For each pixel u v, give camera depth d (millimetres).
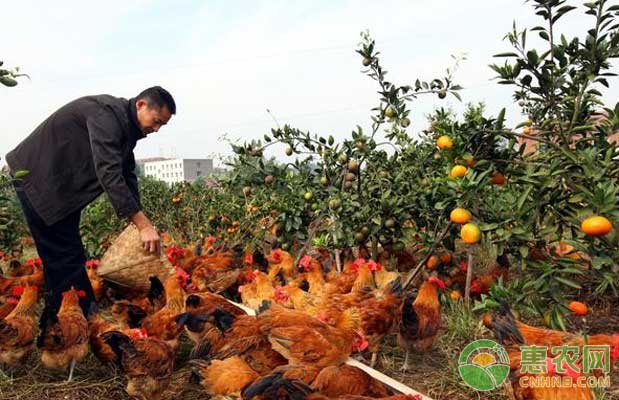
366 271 5602
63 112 4613
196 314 4348
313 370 3447
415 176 7371
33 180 4605
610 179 4367
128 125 4660
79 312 4500
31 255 10977
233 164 7848
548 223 4656
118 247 4902
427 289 4742
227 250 7461
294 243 9000
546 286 4180
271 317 3994
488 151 4953
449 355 4746
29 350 4266
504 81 4781
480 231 4309
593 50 4422
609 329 5316
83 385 4121
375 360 4609
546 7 4480
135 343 3764
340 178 7383
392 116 6688
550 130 5098
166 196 13930
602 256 3947
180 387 4223
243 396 3146
